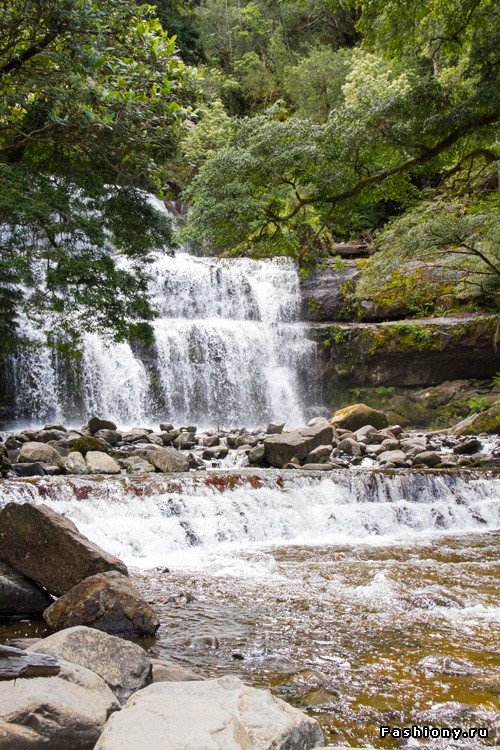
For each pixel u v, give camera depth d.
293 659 4.67
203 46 41.81
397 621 5.57
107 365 20.64
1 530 5.91
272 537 9.70
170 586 6.77
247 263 26.58
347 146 14.41
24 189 9.62
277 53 42.72
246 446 15.20
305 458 13.64
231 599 6.27
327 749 2.73
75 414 19.98
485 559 8.20
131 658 3.92
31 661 3.32
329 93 36.38
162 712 2.68
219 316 25.23
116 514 8.94
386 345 24.05
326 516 10.14
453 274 24.78
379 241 18.44
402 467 14.07
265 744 2.61
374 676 4.36
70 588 5.54
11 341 11.70
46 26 8.69
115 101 8.88
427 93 14.51
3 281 10.19
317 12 43.88
